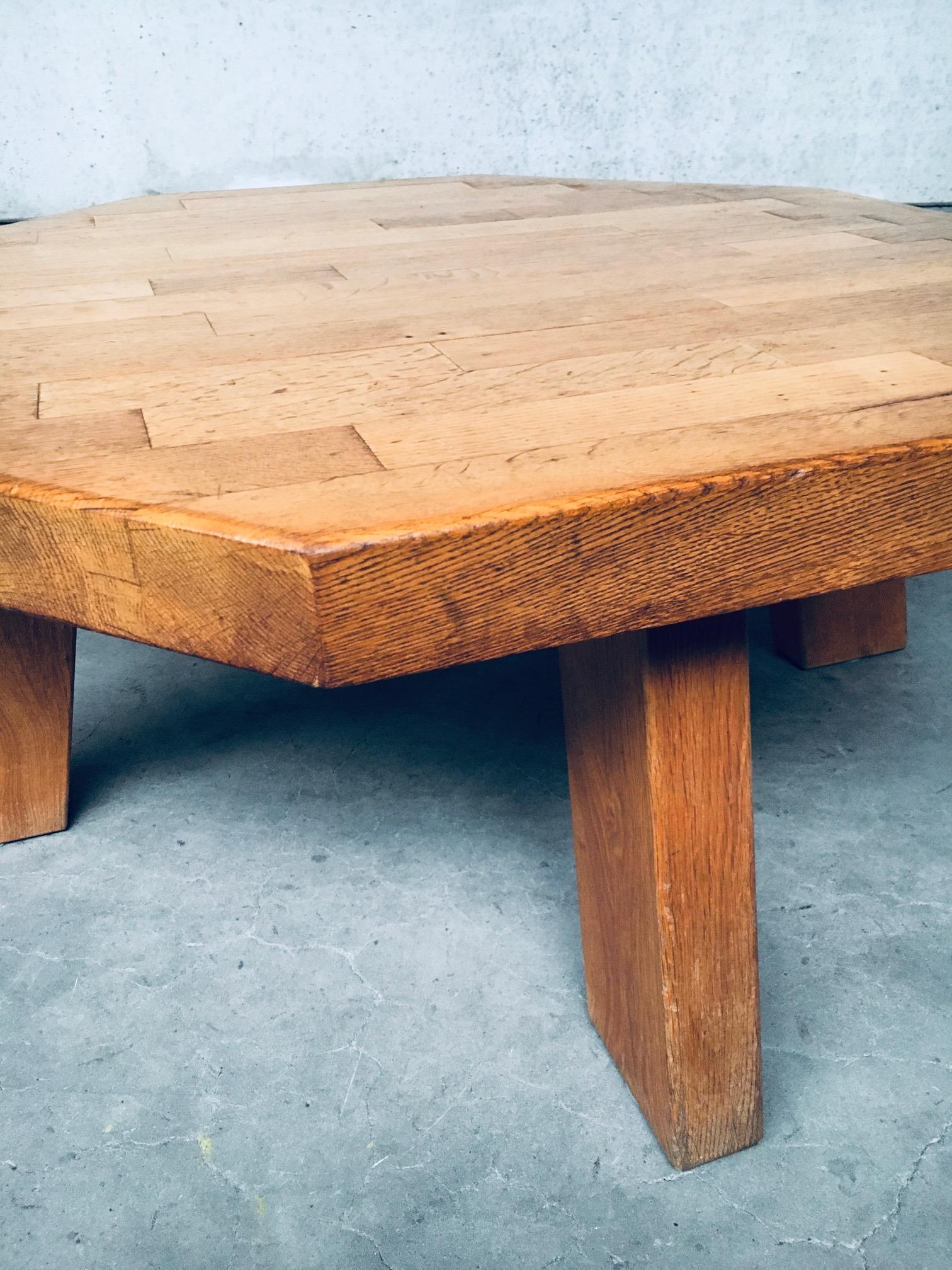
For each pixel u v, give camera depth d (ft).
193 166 10.45
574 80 10.91
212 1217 2.83
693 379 2.74
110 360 3.24
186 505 2.03
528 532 1.90
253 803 4.57
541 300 3.79
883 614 5.47
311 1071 3.26
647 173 11.57
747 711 2.60
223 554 1.90
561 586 1.97
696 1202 2.82
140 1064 3.31
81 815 4.53
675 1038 2.78
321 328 3.54
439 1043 3.34
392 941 3.76
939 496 2.19
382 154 10.84
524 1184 2.89
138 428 2.58
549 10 10.50
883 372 2.71
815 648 5.41
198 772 4.80
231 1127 3.09
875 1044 3.27
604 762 2.85
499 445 2.31
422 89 10.61
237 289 4.25
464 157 11.06
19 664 4.04
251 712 5.29
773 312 3.42
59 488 2.15
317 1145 3.02
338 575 1.81
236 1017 3.47
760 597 2.13
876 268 3.99
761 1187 2.86
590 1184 2.88
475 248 4.89
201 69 10.02
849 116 11.78
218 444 2.42
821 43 11.33
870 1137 2.98
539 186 6.90
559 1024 3.40
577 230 5.23
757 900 3.89
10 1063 3.32
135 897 4.03
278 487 2.11
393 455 2.28
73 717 5.26
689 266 4.24
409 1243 2.74
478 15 10.36
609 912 3.04
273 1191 2.89
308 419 2.59
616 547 1.98
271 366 3.10
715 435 2.29
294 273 4.52
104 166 10.24
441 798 4.55
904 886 3.93
